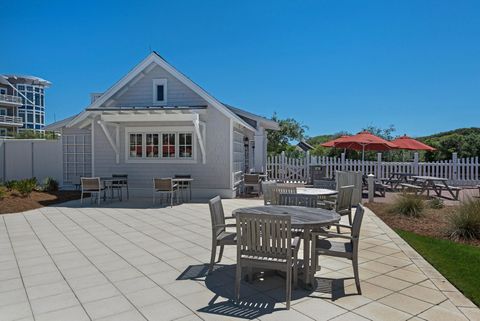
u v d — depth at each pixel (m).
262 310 3.59
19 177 16.36
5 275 4.71
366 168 17.11
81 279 4.54
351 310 3.57
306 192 7.61
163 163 13.50
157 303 3.77
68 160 15.95
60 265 5.15
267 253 3.78
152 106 13.65
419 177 13.57
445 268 4.87
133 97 13.80
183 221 8.65
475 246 6.02
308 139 35.94
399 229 7.43
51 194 13.69
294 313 3.51
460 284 4.25
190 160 13.32
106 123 13.10
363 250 5.85
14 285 4.34
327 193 7.42
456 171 16.92
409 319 3.37
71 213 9.90
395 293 4.02
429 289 4.14
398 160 21.97
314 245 4.18
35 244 6.42
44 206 11.30
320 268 4.93
